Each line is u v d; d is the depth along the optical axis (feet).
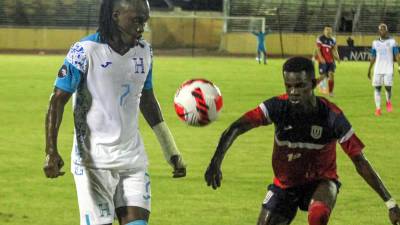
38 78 214.69
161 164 87.92
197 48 412.77
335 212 65.87
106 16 40.19
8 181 76.95
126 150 41.11
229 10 415.44
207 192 73.31
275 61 348.79
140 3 40.22
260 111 43.27
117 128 40.83
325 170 44.32
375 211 66.49
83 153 41.16
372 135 115.65
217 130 117.80
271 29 419.54
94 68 40.24
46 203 67.62
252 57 381.81
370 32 419.33
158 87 192.13
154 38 406.41
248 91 187.21
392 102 171.42
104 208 40.93
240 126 43.09
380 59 146.41
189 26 410.52
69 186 74.95
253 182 78.64
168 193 72.49
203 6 449.48
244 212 65.62
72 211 64.85
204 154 95.71
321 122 42.98
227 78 229.86
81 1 397.39
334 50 180.34
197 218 63.21
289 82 41.98
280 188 44.96
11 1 393.29
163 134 44.45
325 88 187.11
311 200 42.78
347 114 144.46
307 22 420.77
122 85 40.73
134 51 40.93
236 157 93.86
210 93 43.73
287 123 43.21
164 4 448.65
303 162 43.93
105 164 40.83
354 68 307.17
